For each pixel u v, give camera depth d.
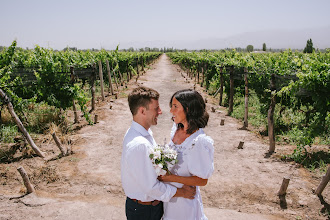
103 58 14.41
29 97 7.04
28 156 5.15
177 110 1.75
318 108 5.35
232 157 5.38
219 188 4.16
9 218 3.27
